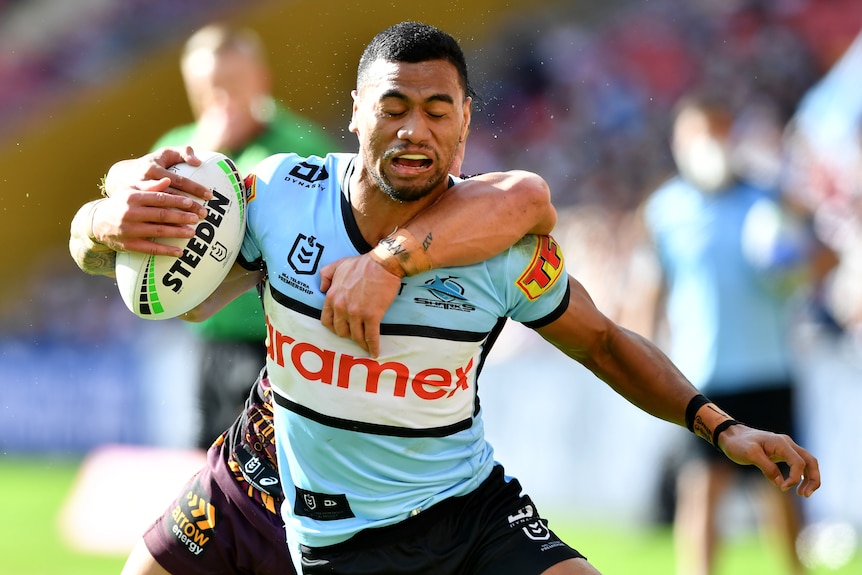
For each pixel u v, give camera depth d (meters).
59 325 57.78
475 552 12.28
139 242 11.36
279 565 13.10
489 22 60.47
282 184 12.09
